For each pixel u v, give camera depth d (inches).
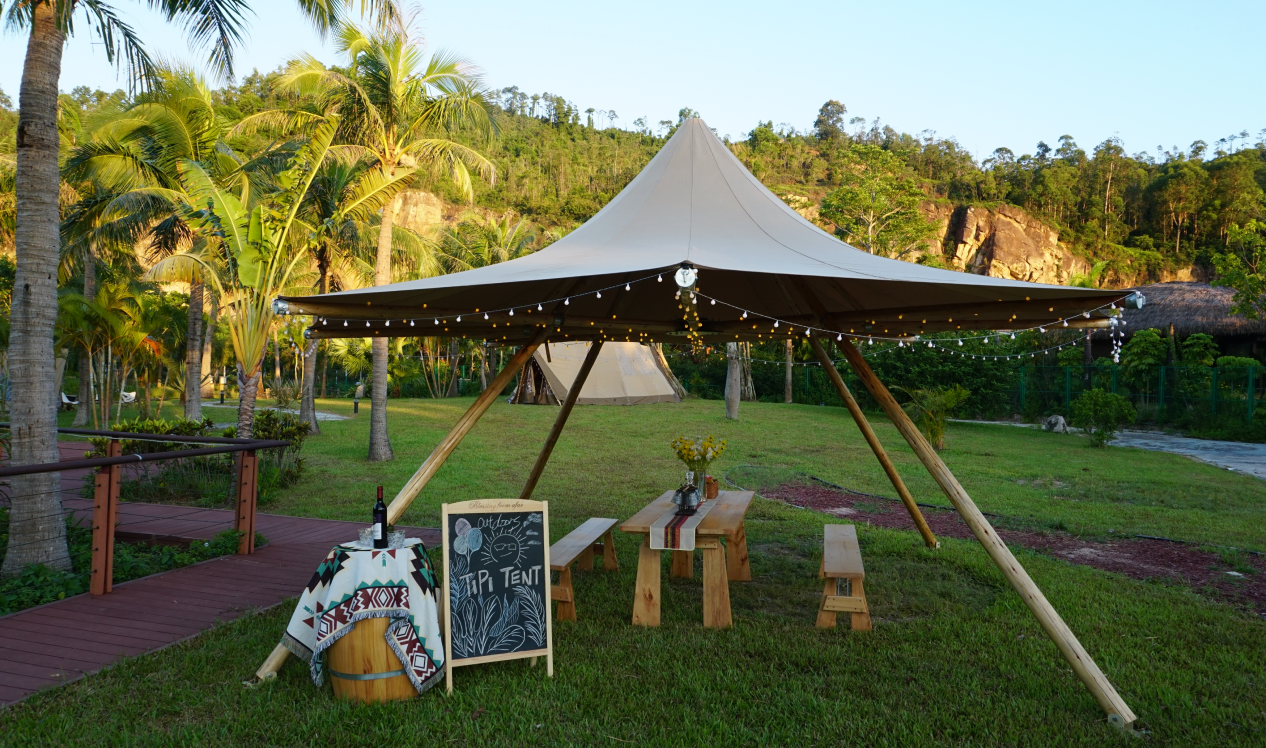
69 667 154.9
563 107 4815.5
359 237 690.2
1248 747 129.6
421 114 530.6
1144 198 3727.9
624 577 236.8
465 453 553.9
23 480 223.3
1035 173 3860.7
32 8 221.9
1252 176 3550.7
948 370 956.6
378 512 147.1
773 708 141.6
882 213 1477.6
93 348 627.8
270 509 354.3
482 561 155.7
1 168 696.4
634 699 145.1
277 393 1165.1
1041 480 469.4
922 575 242.7
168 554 249.1
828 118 4699.8
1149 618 198.7
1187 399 880.3
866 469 506.6
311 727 130.8
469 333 242.7
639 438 652.1
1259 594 228.4
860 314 222.2
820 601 215.6
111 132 515.8
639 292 259.9
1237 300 885.8
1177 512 366.0
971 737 132.6
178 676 151.5
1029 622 193.8
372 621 140.3
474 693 146.6
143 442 393.7
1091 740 131.8
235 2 259.3
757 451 590.6
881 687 152.5
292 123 515.8
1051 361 1041.5
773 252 193.3
